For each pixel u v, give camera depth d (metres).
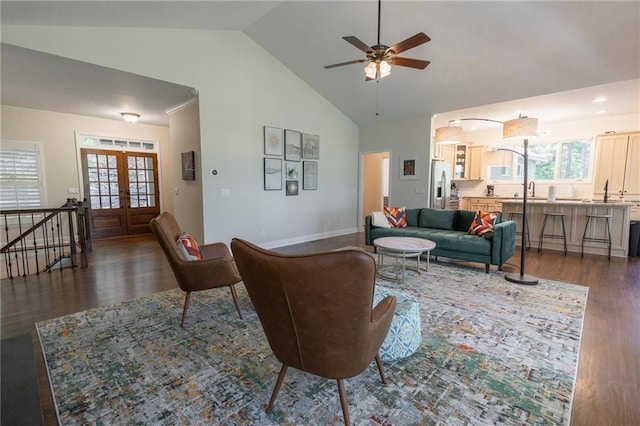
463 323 2.53
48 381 1.82
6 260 4.29
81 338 2.31
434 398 1.66
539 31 3.61
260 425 1.49
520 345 2.19
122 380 1.83
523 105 5.68
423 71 4.82
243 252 1.33
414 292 3.24
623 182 6.11
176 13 3.61
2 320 2.63
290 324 1.37
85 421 1.51
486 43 3.98
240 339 2.30
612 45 3.53
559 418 1.51
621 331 2.38
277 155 5.60
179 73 4.23
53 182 5.80
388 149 6.81
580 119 6.81
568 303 2.93
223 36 4.71
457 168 8.62
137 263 4.47
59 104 5.16
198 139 4.57
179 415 1.55
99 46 3.53
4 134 5.27
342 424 1.49
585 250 5.14
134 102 5.05
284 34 4.78
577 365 1.95
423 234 4.51
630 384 1.76
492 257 3.89
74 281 3.66
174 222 3.02
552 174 7.37
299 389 1.74
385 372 1.88
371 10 3.88
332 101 6.48
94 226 6.38
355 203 7.44
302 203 6.16
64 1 2.73
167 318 2.65
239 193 5.07
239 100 4.98
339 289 1.23
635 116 6.25
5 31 2.98
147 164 7.04
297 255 1.23
